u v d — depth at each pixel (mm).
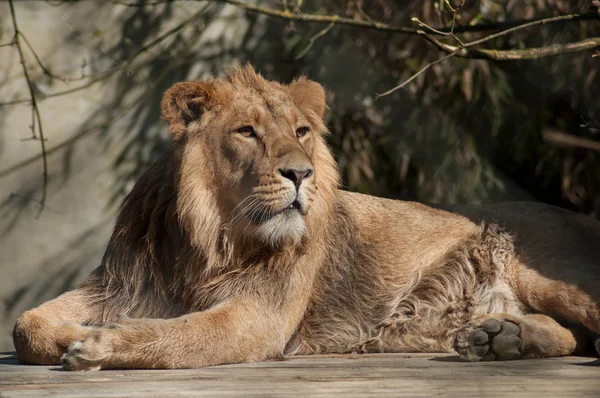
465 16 13375
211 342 6961
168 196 7770
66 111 16484
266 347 7531
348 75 15461
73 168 16500
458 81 15047
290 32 16188
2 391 5539
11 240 16281
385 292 8805
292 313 7906
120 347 6598
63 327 7145
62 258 16422
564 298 8086
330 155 8398
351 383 5898
